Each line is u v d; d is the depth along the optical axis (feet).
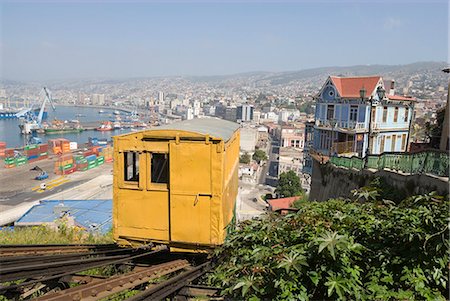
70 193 263.08
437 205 16.87
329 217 19.20
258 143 559.79
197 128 28.32
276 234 18.52
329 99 101.45
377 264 15.71
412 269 14.90
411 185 34.96
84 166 368.27
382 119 96.73
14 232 37.42
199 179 25.13
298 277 14.24
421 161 35.29
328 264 14.23
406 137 106.01
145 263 26.00
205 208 25.14
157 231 26.05
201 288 18.85
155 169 27.43
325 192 61.41
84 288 15.64
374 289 14.24
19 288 17.20
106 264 21.15
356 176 48.98
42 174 324.19
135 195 26.22
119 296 19.60
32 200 257.96
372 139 94.89
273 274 14.37
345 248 13.57
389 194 37.06
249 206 248.93
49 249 22.81
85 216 93.50
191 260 26.32
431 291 14.33
